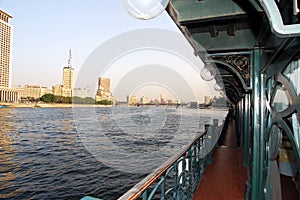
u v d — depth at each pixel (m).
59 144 23.00
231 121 18.78
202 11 2.32
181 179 2.61
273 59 1.78
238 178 4.23
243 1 2.14
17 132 29.98
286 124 1.52
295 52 1.28
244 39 3.03
